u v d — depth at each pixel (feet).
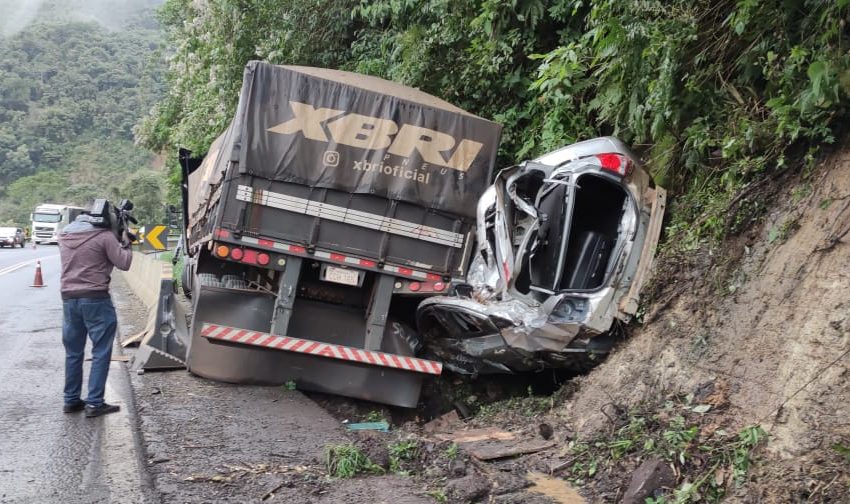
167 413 20.52
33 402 21.74
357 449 16.70
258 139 23.40
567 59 23.41
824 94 15.06
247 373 24.48
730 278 17.93
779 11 17.29
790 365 14.84
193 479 15.43
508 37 29.89
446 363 25.72
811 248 16.10
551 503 14.89
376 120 24.32
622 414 17.76
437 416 25.67
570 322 20.12
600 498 15.20
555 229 21.09
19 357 28.73
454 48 33.32
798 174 17.87
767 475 13.64
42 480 15.39
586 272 21.11
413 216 24.64
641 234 20.35
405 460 17.38
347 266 24.38
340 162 23.95
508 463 17.35
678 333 18.40
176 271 60.23
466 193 24.91
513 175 22.47
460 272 24.98
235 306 25.29
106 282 20.44
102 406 20.35
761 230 17.94
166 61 79.36
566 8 27.58
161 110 87.92
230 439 18.39
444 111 24.81
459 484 15.25
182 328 27.91
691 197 21.17
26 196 290.15
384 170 24.27
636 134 23.67
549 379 24.90
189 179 44.52
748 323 16.58
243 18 45.34
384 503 14.49
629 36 20.08
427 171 24.62
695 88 19.69
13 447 17.52
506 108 32.19
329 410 24.82
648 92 21.31
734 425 15.19
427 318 25.48
